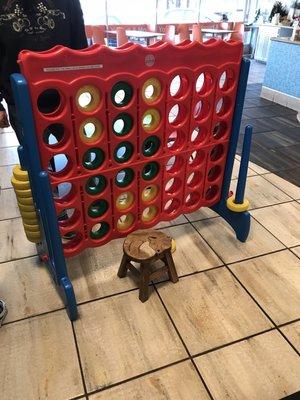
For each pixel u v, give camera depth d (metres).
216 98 1.39
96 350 1.15
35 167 1.08
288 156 2.65
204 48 1.24
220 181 1.66
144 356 1.13
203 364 1.11
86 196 1.26
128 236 1.38
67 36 1.46
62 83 1.00
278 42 3.78
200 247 1.63
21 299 1.33
